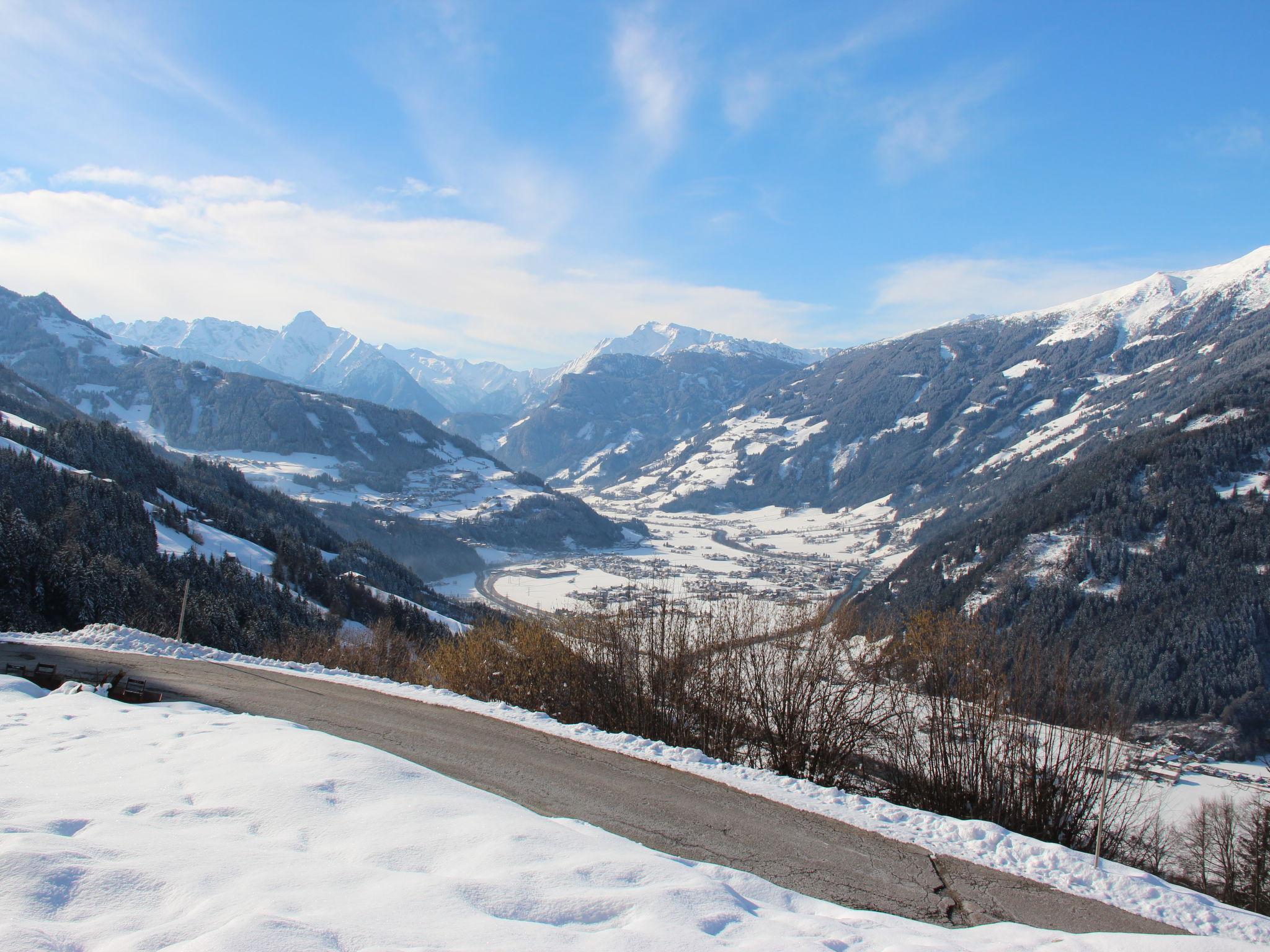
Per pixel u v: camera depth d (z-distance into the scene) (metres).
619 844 7.40
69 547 49.00
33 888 4.51
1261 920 7.45
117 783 7.66
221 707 13.62
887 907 7.29
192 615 48.41
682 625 16.55
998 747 12.58
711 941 4.88
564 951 4.51
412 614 80.38
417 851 6.30
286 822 6.81
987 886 7.93
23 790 7.09
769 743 14.49
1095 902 7.67
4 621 40.72
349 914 4.69
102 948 3.97
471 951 4.32
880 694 14.00
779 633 15.50
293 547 89.94
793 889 7.54
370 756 9.08
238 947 3.91
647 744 12.40
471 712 14.11
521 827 7.06
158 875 5.04
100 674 16.03
